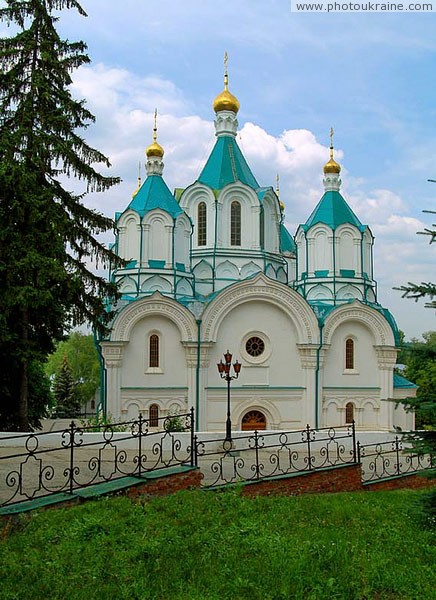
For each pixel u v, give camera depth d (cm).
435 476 1292
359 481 1828
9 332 2659
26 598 877
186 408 3862
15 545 1052
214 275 4244
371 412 4212
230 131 4575
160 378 3859
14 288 2562
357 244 4447
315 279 4397
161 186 4253
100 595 888
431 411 1227
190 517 1225
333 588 937
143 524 1173
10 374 2923
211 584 935
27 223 2667
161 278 4028
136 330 3847
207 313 3897
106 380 3791
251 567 989
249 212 4350
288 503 1441
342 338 4200
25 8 2820
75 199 2905
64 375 7619
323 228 4422
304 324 4050
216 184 4369
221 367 2975
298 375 4072
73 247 2909
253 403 3975
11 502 1302
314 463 2153
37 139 2719
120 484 1415
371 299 4494
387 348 4200
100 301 2962
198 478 1530
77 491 1357
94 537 1088
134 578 945
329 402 4125
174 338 3903
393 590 956
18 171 2552
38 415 4138
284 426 4016
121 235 4159
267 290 4009
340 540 1156
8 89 2791
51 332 3003
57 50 2895
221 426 3912
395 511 1459
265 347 4044
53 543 1069
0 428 3075
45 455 2130
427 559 1098
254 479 1623
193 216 4391
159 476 1462
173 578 951
